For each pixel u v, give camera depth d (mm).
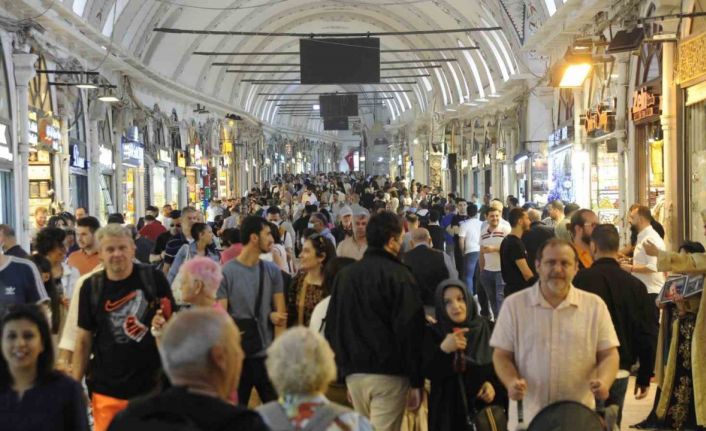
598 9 14344
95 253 7750
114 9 20078
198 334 2764
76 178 18109
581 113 17016
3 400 3678
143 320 4809
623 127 13758
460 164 38844
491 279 10797
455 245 13711
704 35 9945
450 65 38281
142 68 23062
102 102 18922
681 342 6625
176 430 2627
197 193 33562
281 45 43812
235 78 41312
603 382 4199
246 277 6043
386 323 5055
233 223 15633
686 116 11000
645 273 7703
